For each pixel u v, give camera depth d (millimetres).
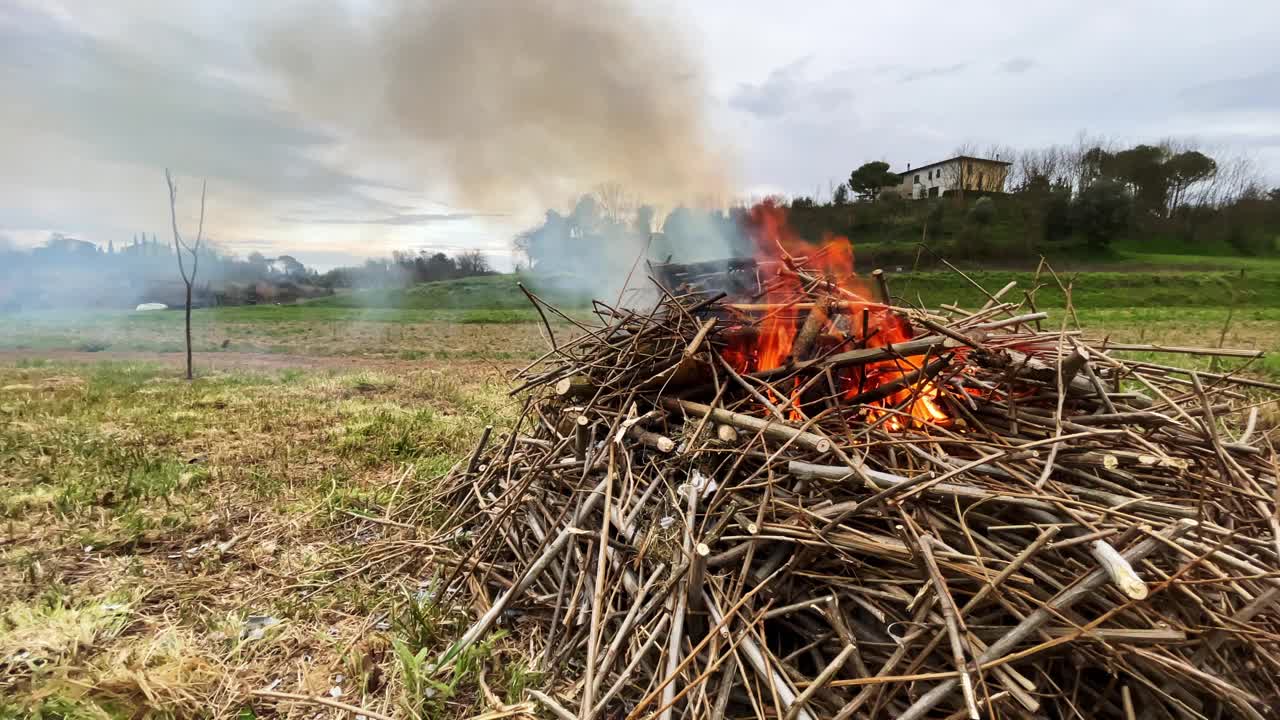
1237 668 2213
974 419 3004
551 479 3783
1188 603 2182
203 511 4805
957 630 2043
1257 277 47875
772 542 2623
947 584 2318
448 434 7180
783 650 2564
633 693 2533
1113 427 2748
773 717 2260
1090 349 3139
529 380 4262
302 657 3029
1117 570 1826
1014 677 2078
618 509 2996
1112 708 2207
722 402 3271
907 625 2219
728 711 2379
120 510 4719
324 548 4262
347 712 2635
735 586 2537
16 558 3916
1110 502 2424
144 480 5301
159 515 4680
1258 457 2662
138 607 3432
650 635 2428
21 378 11492
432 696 2643
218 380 11906
